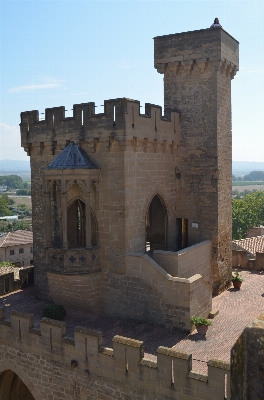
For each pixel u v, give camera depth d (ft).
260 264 120.16
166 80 103.76
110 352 62.18
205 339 72.54
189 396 54.80
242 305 90.58
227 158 104.88
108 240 85.46
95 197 85.76
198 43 97.76
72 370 66.90
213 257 100.89
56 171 83.25
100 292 87.35
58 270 84.43
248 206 317.22
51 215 91.76
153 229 104.06
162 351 56.90
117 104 81.30
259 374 16.66
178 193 104.01
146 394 58.90
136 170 86.38
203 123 99.76
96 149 85.71
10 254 296.10
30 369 73.05
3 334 76.74
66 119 89.20
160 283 78.84
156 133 91.50
